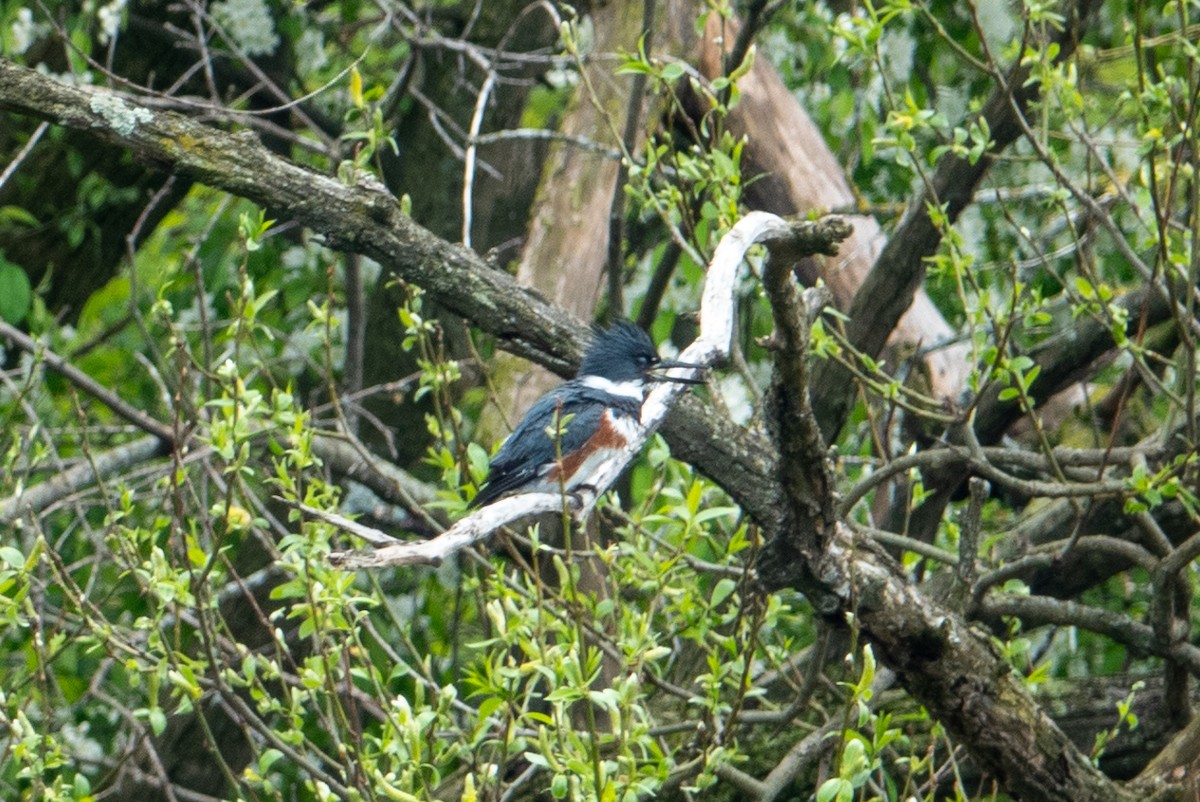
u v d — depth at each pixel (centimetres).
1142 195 926
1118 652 1164
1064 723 950
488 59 1470
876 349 1085
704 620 805
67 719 1163
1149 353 920
